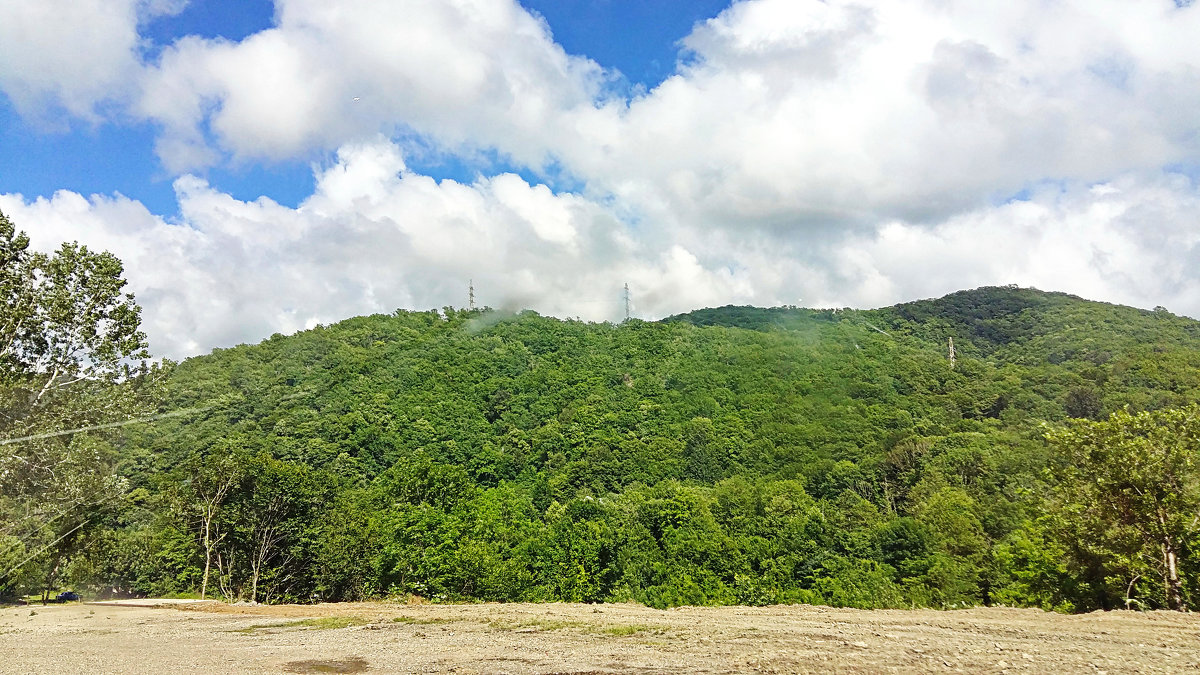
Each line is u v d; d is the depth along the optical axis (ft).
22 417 77.10
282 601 123.03
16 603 103.65
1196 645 39.17
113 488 88.17
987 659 34.86
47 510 80.07
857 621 52.75
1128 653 36.45
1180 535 64.59
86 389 84.12
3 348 78.48
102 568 116.47
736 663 35.29
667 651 39.93
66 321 81.10
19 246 80.94
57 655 44.45
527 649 42.14
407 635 51.24
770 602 126.62
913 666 33.30
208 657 42.42
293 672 36.32
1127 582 69.92
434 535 118.62
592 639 45.85
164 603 106.52
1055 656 35.58
